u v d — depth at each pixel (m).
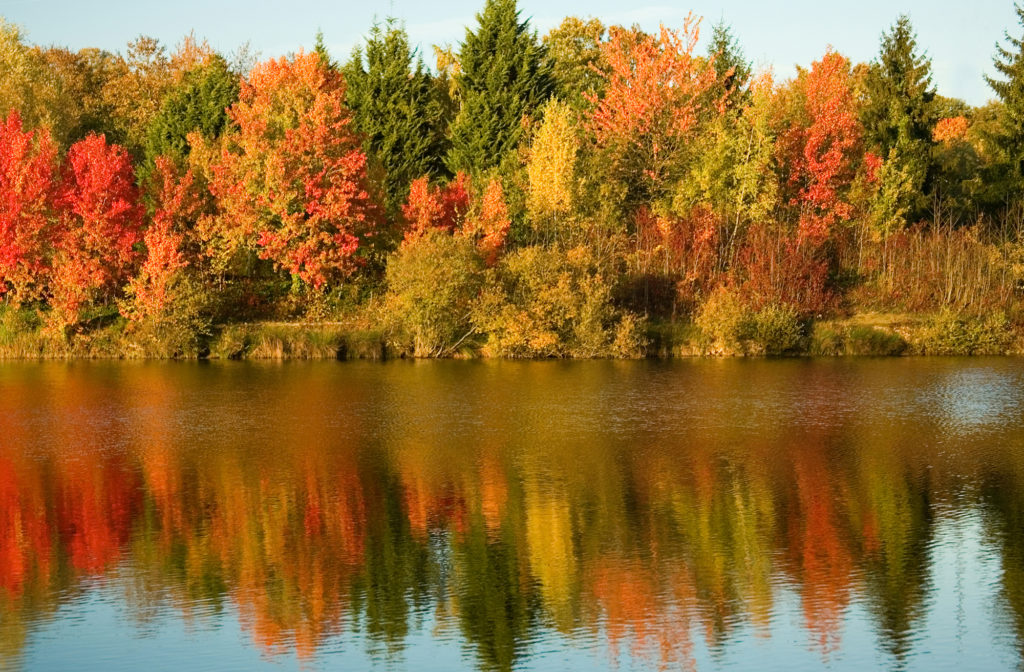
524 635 17.94
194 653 17.34
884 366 55.12
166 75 105.19
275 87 68.50
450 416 39.09
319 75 69.44
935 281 67.00
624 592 19.92
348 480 28.80
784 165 75.12
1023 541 23.00
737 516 25.14
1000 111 90.44
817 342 61.03
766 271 64.50
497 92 77.75
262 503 26.39
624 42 90.69
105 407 40.84
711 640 17.69
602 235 65.81
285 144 62.66
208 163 67.12
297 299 63.69
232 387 46.53
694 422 37.94
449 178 80.38
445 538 23.38
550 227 66.50
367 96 77.38
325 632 18.14
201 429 36.31
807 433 35.78
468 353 59.47
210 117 75.69
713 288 64.81
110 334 58.94
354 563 21.66
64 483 28.53
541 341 58.16
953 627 18.22
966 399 43.38
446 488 27.89
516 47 79.12
